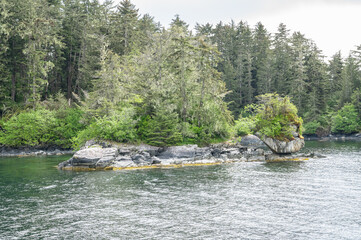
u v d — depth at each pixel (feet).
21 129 165.27
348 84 288.51
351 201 67.05
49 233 50.85
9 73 184.24
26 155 160.66
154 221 56.18
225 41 337.11
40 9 203.31
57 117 178.50
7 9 183.62
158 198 71.56
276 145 134.51
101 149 118.62
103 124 136.05
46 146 172.14
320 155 137.49
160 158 131.23
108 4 269.44
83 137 141.79
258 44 347.77
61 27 226.38
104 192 77.51
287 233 49.96
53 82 231.91
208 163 123.75
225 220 56.34
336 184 83.15
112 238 48.62
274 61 314.35
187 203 67.31
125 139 137.80
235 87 295.48
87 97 169.07
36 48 200.85
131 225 54.24
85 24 225.97
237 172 103.30
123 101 159.63
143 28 276.00
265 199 69.56
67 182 89.76
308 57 317.83
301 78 280.92
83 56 222.28
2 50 182.19
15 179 94.73
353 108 269.03
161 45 158.81
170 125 136.98
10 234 50.44
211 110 148.15
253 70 323.16
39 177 97.91
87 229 52.54
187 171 106.52
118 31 221.05
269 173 100.68
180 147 133.59
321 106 279.49
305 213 59.62
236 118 287.69
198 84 158.20
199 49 150.30
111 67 159.63
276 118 136.87
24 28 183.52
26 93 191.11
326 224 53.78
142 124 143.74
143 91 152.87
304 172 101.35
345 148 176.45
